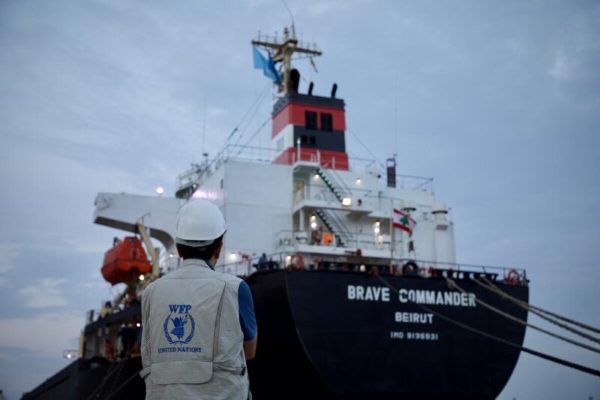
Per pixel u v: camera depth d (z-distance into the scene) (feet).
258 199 103.86
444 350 83.20
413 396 80.64
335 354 78.38
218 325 13.75
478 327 85.81
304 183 110.22
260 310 82.99
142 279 124.06
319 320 78.59
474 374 84.02
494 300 87.66
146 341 14.17
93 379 125.29
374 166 113.09
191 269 14.62
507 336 87.15
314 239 98.73
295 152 115.96
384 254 98.37
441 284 85.25
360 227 106.63
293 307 78.02
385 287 82.28
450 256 110.32
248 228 102.06
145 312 14.42
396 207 110.42
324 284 79.82
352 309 80.23
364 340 79.82
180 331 13.71
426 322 83.05
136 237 128.67
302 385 80.33
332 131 119.85
